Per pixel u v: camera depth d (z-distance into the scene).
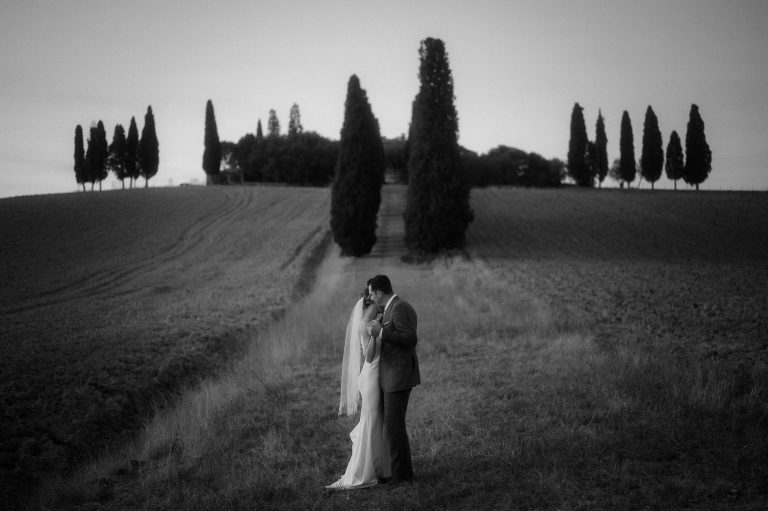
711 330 14.30
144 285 30.34
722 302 19.58
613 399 7.93
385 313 5.89
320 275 35.44
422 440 7.01
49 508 5.90
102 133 91.19
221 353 14.78
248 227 54.03
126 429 9.26
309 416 8.45
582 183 94.12
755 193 78.06
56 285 30.30
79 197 69.69
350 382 6.23
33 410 9.23
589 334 13.66
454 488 5.43
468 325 15.44
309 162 102.94
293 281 30.03
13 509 6.43
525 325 15.28
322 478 6.03
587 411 7.64
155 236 49.09
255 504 5.37
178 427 8.09
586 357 10.85
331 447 7.10
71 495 6.14
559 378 9.62
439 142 41.50
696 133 83.88
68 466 7.65
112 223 54.41
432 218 41.16
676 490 5.13
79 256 40.38
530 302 19.78
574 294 22.20
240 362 12.97
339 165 43.25
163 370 12.07
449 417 7.78
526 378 9.88
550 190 83.44
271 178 105.12
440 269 33.69
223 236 49.62
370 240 43.22
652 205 65.38
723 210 60.69
